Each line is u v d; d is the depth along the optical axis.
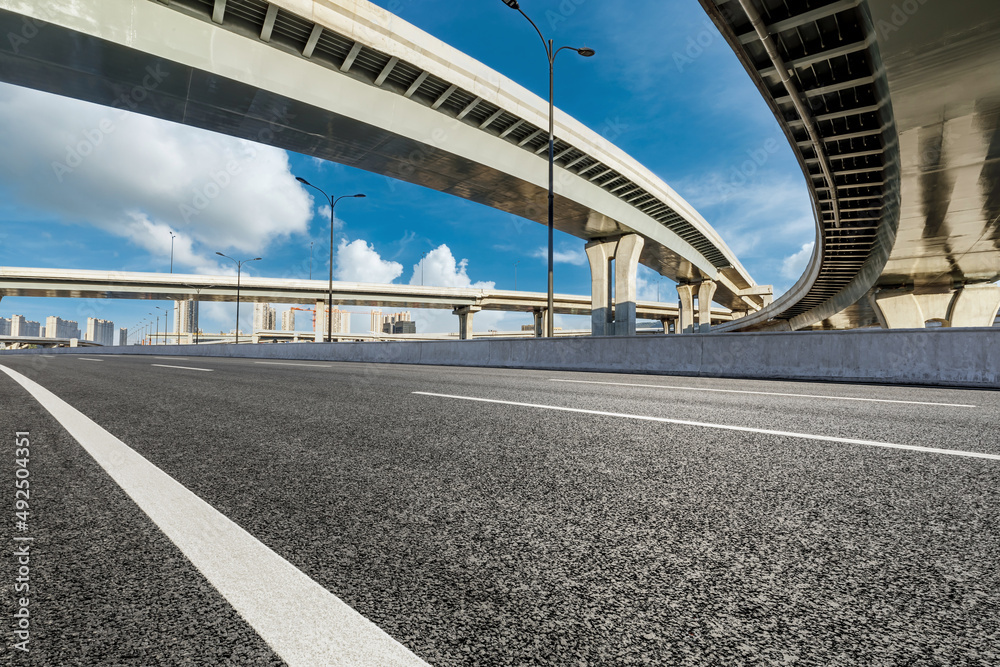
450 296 79.94
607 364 12.84
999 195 24.94
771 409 4.88
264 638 1.16
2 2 15.41
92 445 3.31
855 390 6.95
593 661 1.08
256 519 1.95
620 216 40.94
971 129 18.59
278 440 3.44
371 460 2.88
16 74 19.31
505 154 30.69
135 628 1.20
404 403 5.37
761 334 10.15
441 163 29.36
